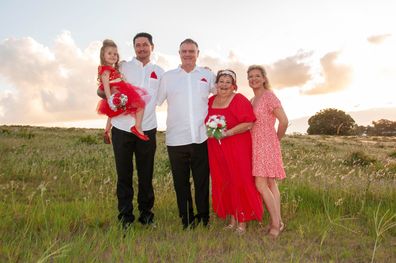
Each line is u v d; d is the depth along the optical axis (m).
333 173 11.10
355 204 7.34
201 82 6.00
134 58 5.94
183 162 6.07
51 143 17.73
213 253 4.96
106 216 6.41
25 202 7.59
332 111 72.81
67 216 6.16
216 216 6.81
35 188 8.84
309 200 7.60
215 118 5.71
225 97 5.94
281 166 6.00
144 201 6.15
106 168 10.73
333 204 7.24
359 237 5.79
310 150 19.98
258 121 5.90
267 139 5.88
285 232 5.98
